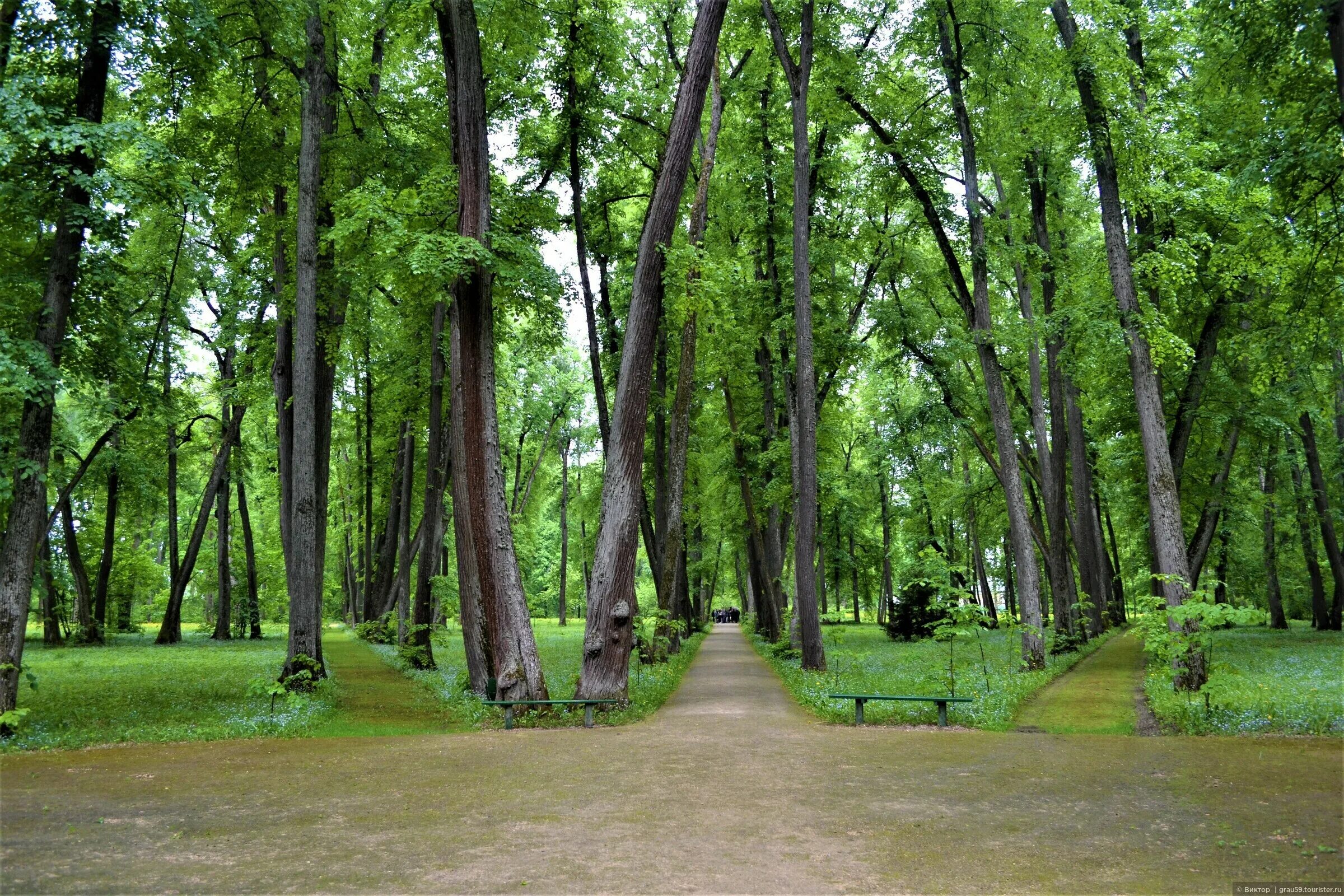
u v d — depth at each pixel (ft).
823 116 69.51
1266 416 70.18
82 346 45.16
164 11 41.60
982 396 90.84
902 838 19.29
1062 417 77.87
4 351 35.29
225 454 108.68
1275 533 126.11
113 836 19.94
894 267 81.71
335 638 120.57
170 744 33.83
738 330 78.38
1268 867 16.92
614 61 61.67
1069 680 54.24
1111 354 63.10
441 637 94.58
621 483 44.42
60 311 39.88
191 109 56.03
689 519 107.96
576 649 95.96
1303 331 51.49
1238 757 28.84
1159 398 48.62
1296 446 97.09
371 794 24.41
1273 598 119.75
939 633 42.32
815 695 45.39
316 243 52.26
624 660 43.47
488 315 44.86
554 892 15.61
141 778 26.84
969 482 125.59
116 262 45.39
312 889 15.93
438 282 43.55
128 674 63.77
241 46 55.52
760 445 97.66
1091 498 100.78
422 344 79.71
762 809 22.11
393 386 82.38
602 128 64.39
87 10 38.78
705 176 66.64
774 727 37.70
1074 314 55.83
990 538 133.28
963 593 42.65
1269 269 49.29
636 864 17.43
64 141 35.76
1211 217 56.85
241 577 156.15
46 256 41.91
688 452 96.48
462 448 48.34
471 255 39.01
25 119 34.30
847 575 151.12
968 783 25.21
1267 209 49.29
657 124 72.13
